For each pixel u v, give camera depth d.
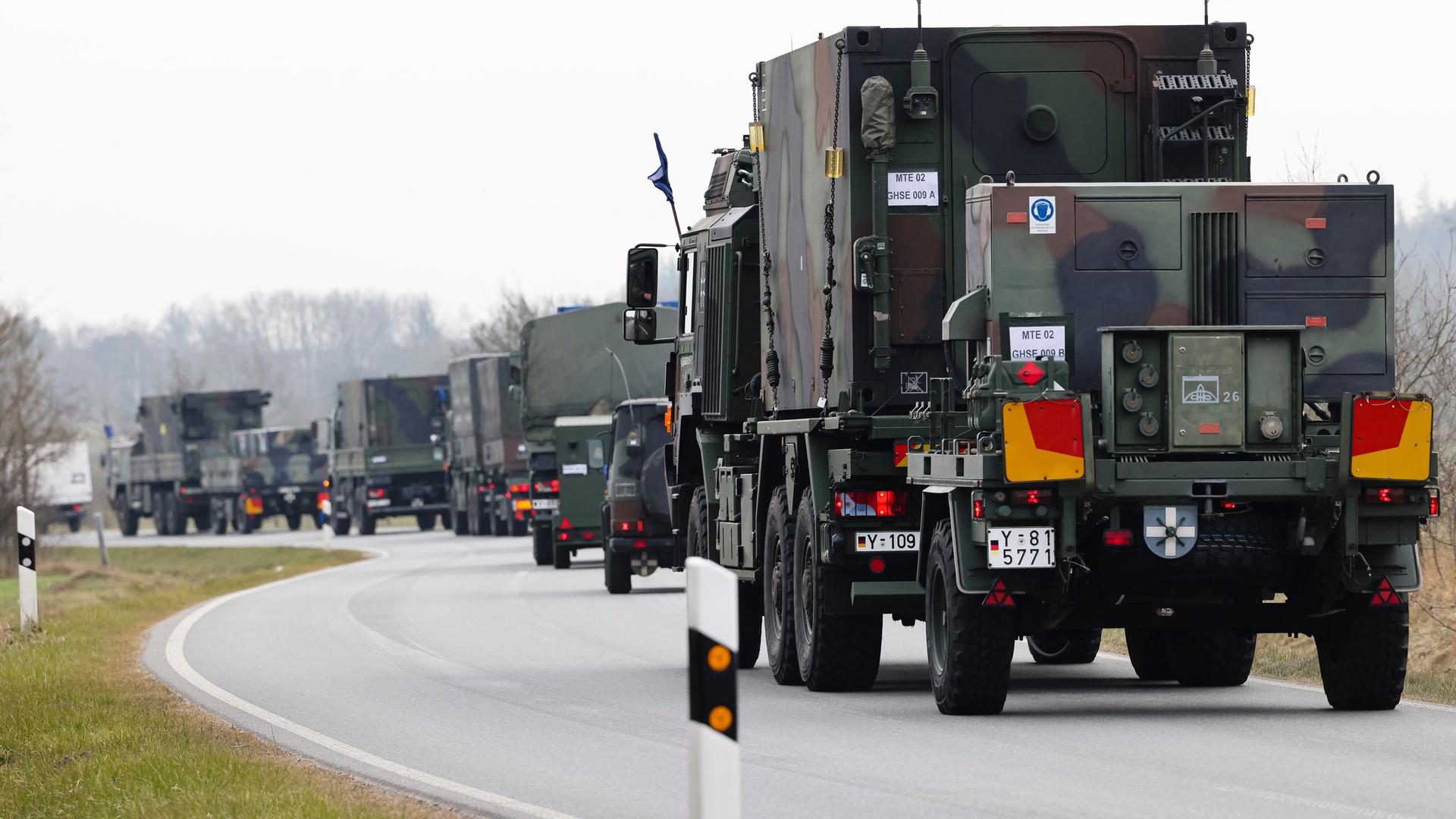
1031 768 33.41
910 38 46.53
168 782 33.44
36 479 139.38
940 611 42.06
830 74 47.84
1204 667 47.31
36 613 72.50
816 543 47.09
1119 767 33.25
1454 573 60.47
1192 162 46.66
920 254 46.44
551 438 124.38
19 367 137.62
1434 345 59.41
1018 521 38.38
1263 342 38.41
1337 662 40.50
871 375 46.44
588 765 35.88
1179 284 41.38
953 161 46.53
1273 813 28.28
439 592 95.44
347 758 37.66
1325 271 41.34
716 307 58.59
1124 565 38.97
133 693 50.16
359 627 72.94
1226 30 46.81
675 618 76.00
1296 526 39.00
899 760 34.97
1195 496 38.03
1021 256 41.25
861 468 46.00
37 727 42.34
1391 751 34.41
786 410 52.00
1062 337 40.59
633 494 90.94
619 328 126.12
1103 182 46.47
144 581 133.00
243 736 41.06
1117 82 46.88
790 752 36.41
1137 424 38.22
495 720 43.34
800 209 50.31
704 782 21.52
